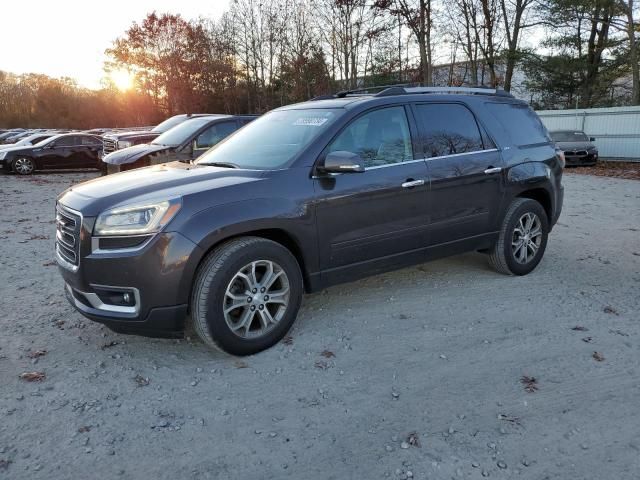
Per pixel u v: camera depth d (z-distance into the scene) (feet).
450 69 102.17
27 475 8.14
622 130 69.41
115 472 8.23
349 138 13.38
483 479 8.06
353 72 119.24
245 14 146.30
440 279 17.12
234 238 11.69
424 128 14.76
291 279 12.25
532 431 9.21
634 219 27.94
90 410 9.87
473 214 15.66
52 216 29.99
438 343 12.54
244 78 156.25
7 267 18.90
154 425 9.42
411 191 14.08
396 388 10.61
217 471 8.27
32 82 218.59
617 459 8.50
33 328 13.50
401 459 8.51
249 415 9.73
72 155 61.57
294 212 12.12
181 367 11.50
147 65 152.56
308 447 8.84
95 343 12.66
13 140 105.60
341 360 11.75
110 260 10.68
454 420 9.52
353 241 13.28
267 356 11.94
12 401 10.12
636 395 10.32
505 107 17.35
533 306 14.76
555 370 11.28
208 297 11.00
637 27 83.25
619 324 13.58
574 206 32.53
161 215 10.72
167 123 43.93
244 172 12.50
